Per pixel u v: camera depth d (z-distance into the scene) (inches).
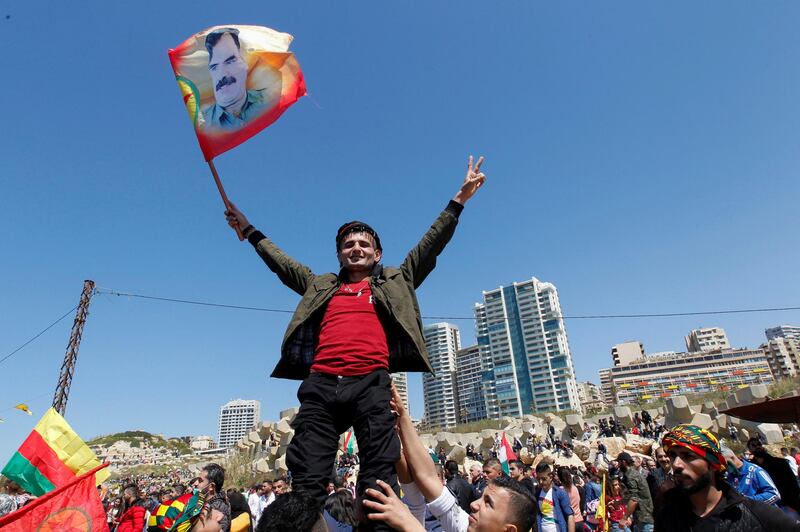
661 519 141.0
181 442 3634.4
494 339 5689.0
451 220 137.6
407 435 111.1
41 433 279.1
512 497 110.3
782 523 121.7
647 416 1142.3
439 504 109.3
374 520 90.7
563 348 5241.1
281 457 1257.4
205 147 147.9
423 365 118.5
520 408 5236.2
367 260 132.5
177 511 170.1
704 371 5816.9
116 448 3233.3
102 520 188.9
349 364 109.8
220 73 152.3
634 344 7332.7
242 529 242.4
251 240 150.9
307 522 88.7
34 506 181.2
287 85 149.9
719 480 132.3
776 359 5600.4
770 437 898.7
